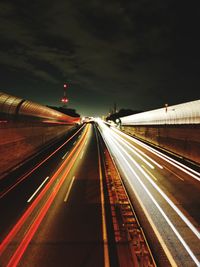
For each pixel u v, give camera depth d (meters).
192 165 33.91
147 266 11.23
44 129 50.84
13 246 12.95
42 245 13.05
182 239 13.88
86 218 16.39
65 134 84.56
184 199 20.44
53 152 45.53
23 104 40.59
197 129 34.69
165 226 15.46
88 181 25.97
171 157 40.56
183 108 43.41
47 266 11.29
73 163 35.78
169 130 47.62
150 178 27.50
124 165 35.03
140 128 78.38
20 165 32.56
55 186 23.94
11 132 30.31
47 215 16.92
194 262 11.83
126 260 11.77
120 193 21.80
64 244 13.16
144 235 14.25
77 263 11.50
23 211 17.56
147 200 20.22
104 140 71.38
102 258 11.93
